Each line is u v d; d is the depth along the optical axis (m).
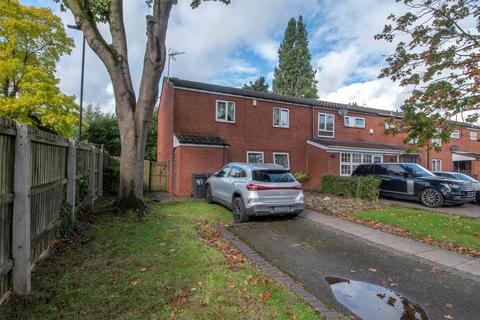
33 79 15.62
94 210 8.16
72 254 4.83
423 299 3.91
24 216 3.40
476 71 5.80
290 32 38.88
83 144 7.41
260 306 3.38
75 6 8.04
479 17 6.03
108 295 3.53
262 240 6.39
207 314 3.16
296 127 18.52
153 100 8.43
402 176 12.90
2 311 3.02
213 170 14.29
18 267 3.37
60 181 5.30
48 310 3.15
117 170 12.75
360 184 12.26
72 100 17.77
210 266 4.51
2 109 14.51
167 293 3.61
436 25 6.41
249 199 7.70
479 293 4.12
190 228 6.83
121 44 8.30
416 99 6.71
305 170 18.62
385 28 7.03
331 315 3.31
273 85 40.31
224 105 16.16
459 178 14.19
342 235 6.93
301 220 8.34
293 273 4.65
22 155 3.38
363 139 21.34
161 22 8.19
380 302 3.79
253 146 16.94
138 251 5.09
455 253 5.83
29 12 15.91
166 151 17.00
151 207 9.45
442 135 6.43
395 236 6.95
